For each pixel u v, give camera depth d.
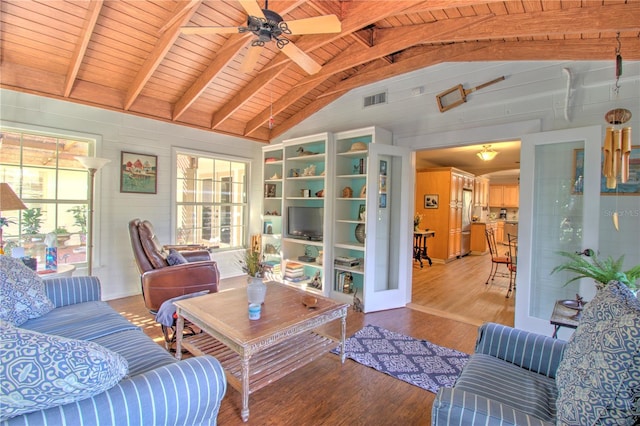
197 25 3.22
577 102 3.08
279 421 1.93
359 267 4.33
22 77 3.41
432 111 3.99
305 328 2.25
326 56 4.04
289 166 5.17
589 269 2.04
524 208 3.25
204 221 5.32
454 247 7.86
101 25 3.08
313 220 4.71
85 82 3.81
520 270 3.25
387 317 3.74
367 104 4.60
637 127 2.82
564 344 1.65
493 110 3.54
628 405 0.94
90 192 3.73
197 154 5.09
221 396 1.27
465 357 2.75
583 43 2.93
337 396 2.19
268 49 3.77
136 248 3.31
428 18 3.13
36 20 2.91
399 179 4.20
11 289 2.01
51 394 0.90
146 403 1.08
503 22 2.80
